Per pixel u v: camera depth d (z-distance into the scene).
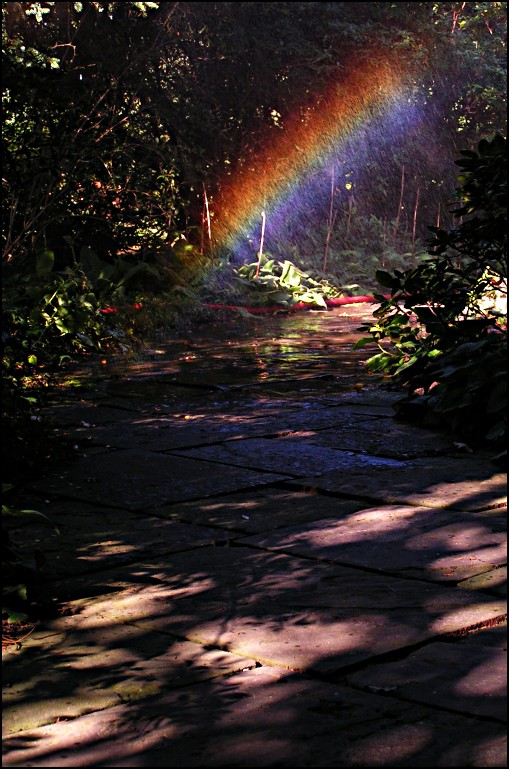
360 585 4.46
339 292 17.36
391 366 9.77
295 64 18.83
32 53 13.42
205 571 4.71
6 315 6.82
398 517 5.46
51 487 6.14
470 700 3.35
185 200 17.09
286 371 10.34
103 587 4.54
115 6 15.59
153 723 3.27
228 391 9.34
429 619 4.05
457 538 5.08
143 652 3.83
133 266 15.50
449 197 20.98
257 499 5.89
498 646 3.79
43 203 12.29
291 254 18.17
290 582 4.53
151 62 16.02
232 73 17.81
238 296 15.92
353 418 8.02
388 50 19.84
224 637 3.94
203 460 6.77
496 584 4.43
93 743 3.16
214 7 17.12
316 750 3.07
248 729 3.21
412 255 19.20
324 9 19.28
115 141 14.38
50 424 7.71
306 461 6.68
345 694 3.44
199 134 17.08
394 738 3.12
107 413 8.39
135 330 13.11
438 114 20.81
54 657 3.80
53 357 10.49
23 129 9.14
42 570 4.75
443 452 6.88
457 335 8.12
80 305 11.97
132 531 5.34
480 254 8.23
